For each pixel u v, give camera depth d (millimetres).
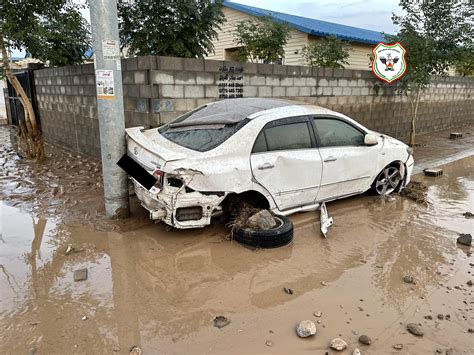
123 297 3342
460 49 10438
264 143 4543
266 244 4250
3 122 15383
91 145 8680
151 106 6277
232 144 4305
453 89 14531
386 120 11414
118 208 4941
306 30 13078
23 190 6254
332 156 5129
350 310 3234
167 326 2971
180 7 8336
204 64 6684
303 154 4836
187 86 6547
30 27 7625
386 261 4109
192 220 4168
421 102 12852
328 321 3082
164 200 4035
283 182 4688
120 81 4656
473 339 2916
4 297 3307
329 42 12203
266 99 5578
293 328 2984
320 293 3475
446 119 14734
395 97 11445
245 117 4625
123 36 8820
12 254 4090
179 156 4000
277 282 3637
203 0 8609
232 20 15438
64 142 10047
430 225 5121
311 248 4363
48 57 9961
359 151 5500
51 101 10336
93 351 2689
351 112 10125
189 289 3484
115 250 4191
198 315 3117
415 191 6391
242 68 7297
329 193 5320
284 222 4531
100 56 4480
